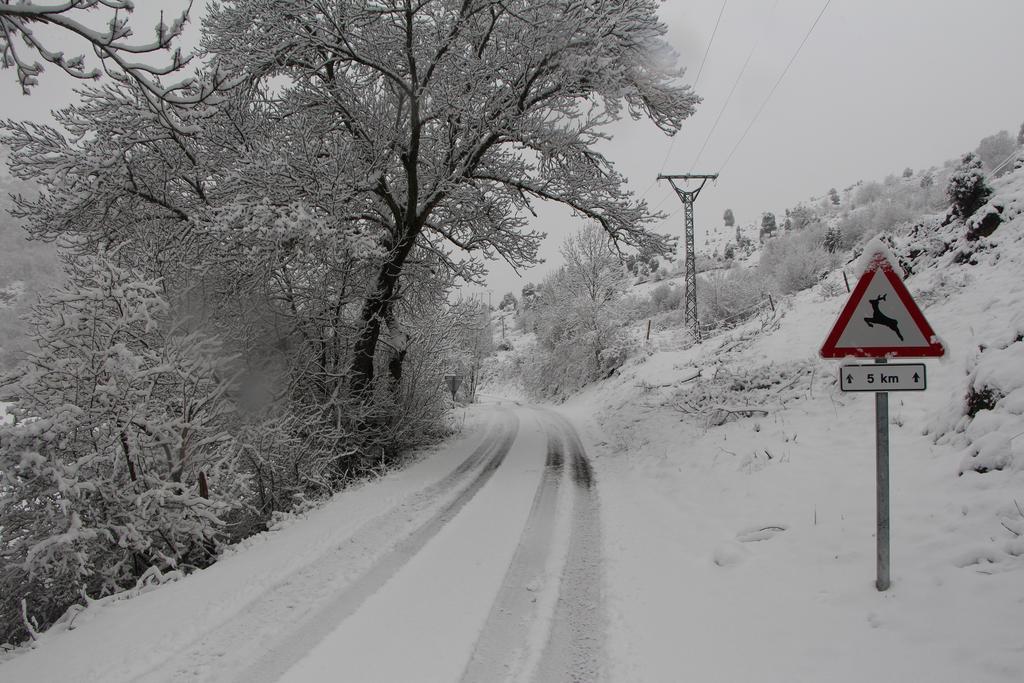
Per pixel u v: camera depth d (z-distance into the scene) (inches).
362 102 441.7
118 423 235.9
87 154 364.5
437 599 166.2
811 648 125.6
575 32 431.5
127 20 141.1
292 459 327.3
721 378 454.6
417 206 482.6
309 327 404.8
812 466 245.4
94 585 236.7
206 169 412.8
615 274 1129.4
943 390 283.0
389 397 445.4
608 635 142.7
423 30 407.2
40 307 250.7
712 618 146.9
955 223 530.9
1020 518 147.7
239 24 403.2
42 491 214.2
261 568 195.9
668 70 479.5
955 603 126.6
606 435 491.5
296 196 374.3
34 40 140.3
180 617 158.4
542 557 200.4
